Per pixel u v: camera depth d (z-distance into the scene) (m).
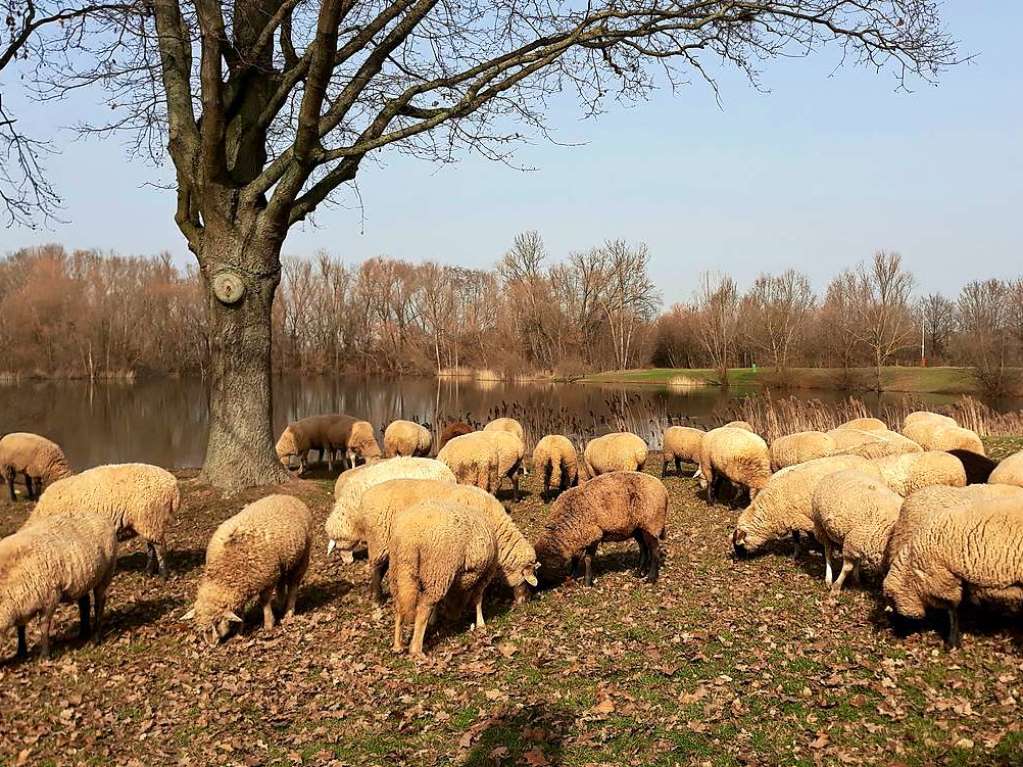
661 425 27.03
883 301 52.81
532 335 68.94
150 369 63.53
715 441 13.57
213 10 12.45
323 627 7.75
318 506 13.19
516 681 6.23
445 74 14.89
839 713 5.42
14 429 30.86
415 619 6.91
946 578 6.33
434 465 10.25
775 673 6.16
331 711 5.90
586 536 8.92
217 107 12.47
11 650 7.36
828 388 53.19
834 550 10.12
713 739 5.13
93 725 5.89
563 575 9.28
